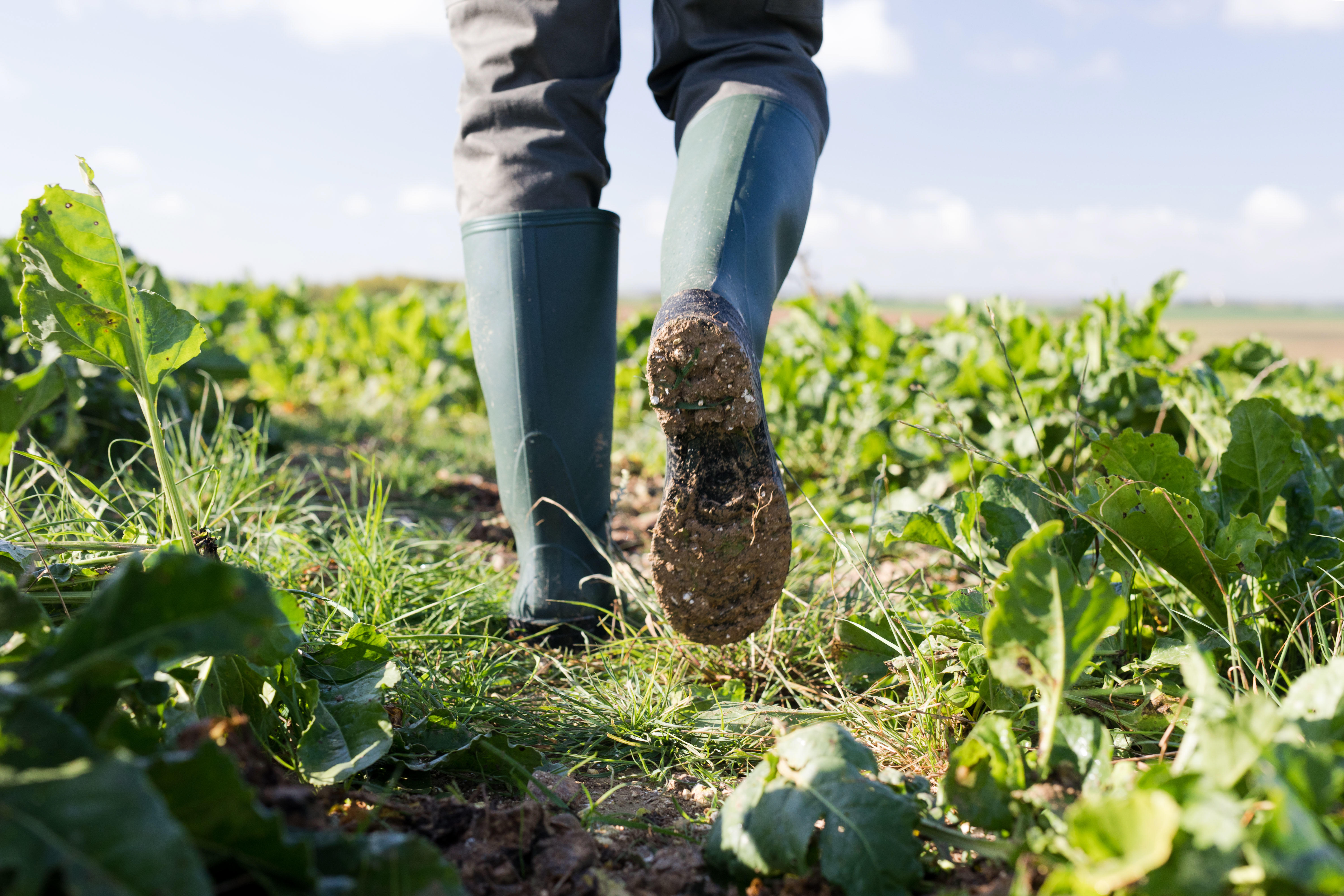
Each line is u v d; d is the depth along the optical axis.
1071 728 0.77
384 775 0.99
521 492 1.47
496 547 2.01
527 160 1.38
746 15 1.35
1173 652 1.06
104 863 0.50
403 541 1.83
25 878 0.48
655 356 0.99
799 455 2.96
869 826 0.74
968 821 0.77
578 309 1.41
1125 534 1.10
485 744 0.99
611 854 0.87
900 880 0.72
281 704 0.96
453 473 3.00
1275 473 1.23
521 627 1.49
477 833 0.84
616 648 1.41
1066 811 0.71
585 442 1.46
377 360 6.10
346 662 1.09
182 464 1.71
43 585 0.99
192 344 1.05
